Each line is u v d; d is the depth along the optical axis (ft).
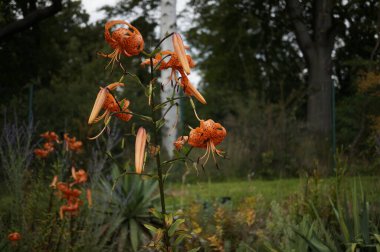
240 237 14.76
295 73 69.72
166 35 6.75
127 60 44.06
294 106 48.85
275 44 69.56
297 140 44.39
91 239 14.15
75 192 12.48
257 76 69.67
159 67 6.97
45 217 13.69
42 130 34.30
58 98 36.91
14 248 12.76
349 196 15.57
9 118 32.17
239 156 42.06
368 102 47.34
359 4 60.49
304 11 65.36
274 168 42.14
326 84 56.44
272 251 10.71
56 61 61.98
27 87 49.19
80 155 25.09
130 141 34.30
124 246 16.65
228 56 70.13
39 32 57.88
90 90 39.06
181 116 37.42
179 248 13.97
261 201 18.84
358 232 11.10
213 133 6.81
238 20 68.80
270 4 65.31
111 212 18.10
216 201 16.88
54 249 13.16
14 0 51.42
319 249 10.23
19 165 14.80
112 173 19.06
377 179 17.47
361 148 45.88
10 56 54.80
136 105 38.04
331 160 41.37
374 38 67.00
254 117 46.19
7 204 15.79
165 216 7.27
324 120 54.80
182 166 35.94
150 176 7.09
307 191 15.67
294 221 13.58
